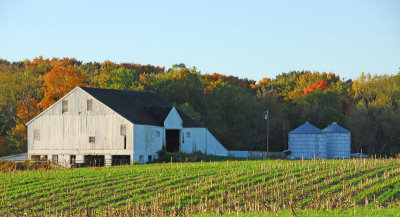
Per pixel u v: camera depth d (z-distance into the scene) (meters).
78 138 84.12
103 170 68.25
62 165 79.75
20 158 89.81
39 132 86.44
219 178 58.75
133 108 88.94
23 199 48.75
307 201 45.22
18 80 115.38
